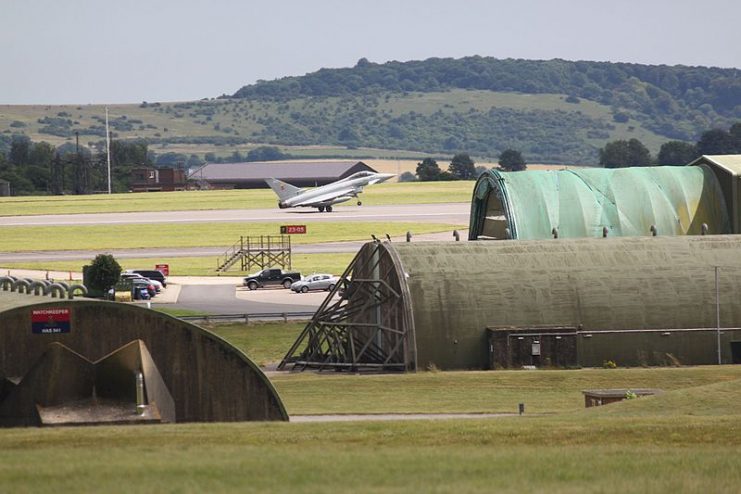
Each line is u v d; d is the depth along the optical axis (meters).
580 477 91.81
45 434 117.75
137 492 84.38
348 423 132.88
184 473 91.44
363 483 88.25
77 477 89.81
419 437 118.50
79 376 139.88
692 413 161.88
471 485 87.94
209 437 116.56
